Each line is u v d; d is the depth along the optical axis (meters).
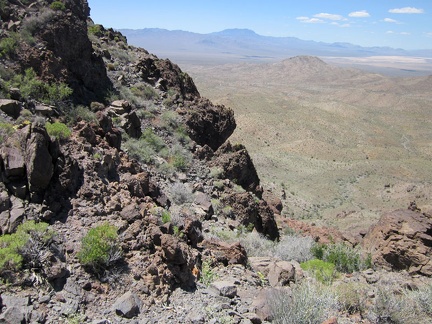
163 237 9.34
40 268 7.91
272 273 10.85
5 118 13.02
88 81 21.09
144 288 8.35
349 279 12.00
